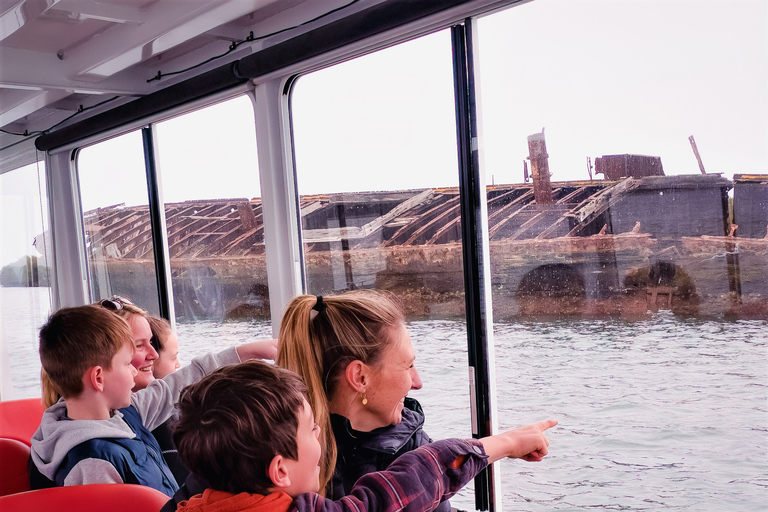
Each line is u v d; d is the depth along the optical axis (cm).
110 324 172
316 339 125
